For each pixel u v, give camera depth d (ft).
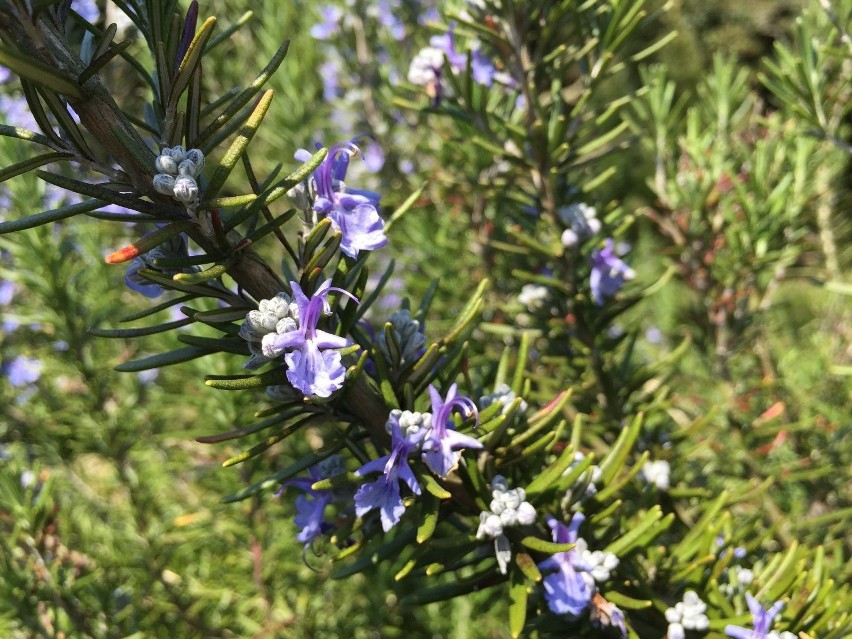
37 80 0.26
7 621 0.65
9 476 0.66
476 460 0.40
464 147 0.78
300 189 0.35
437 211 0.97
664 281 0.61
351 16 1.05
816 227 1.06
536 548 0.37
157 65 0.30
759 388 0.83
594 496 0.43
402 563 0.86
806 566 0.56
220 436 0.37
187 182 0.29
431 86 0.60
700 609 0.41
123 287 0.99
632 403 0.64
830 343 1.01
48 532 0.70
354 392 0.37
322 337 0.32
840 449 0.83
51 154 0.30
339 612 0.91
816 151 0.81
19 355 0.96
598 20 0.57
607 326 0.62
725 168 0.79
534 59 0.57
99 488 0.98
